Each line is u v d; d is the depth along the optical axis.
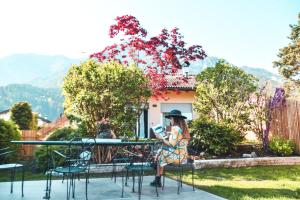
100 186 7.64
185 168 10.89
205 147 12.75
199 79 14.30
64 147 10.32
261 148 13.26
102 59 12.86
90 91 10.51
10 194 6.68
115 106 10.53
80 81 10.58
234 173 10.12
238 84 13.60
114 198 6.37
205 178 9.20
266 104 13.36
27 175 9.86
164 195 6.66
